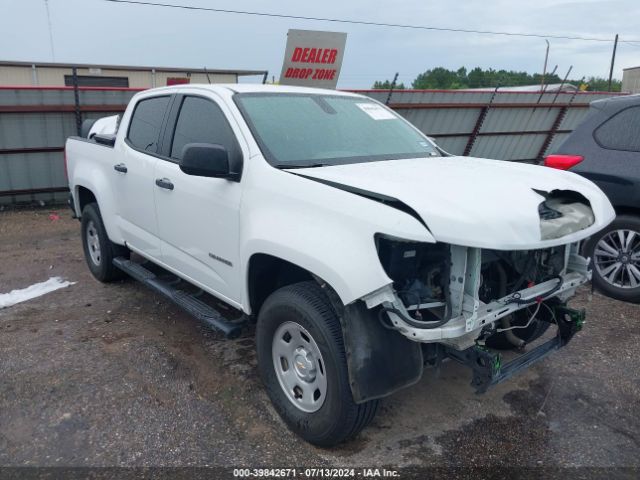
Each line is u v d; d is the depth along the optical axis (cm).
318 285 312
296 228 302
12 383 378
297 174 321
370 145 393
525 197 291
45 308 516
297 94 416
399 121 449
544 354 330
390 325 277
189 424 337
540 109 1350
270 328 329
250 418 343
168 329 468
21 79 2117
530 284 318
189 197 394
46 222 880
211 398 364
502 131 1340
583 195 327
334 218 287
